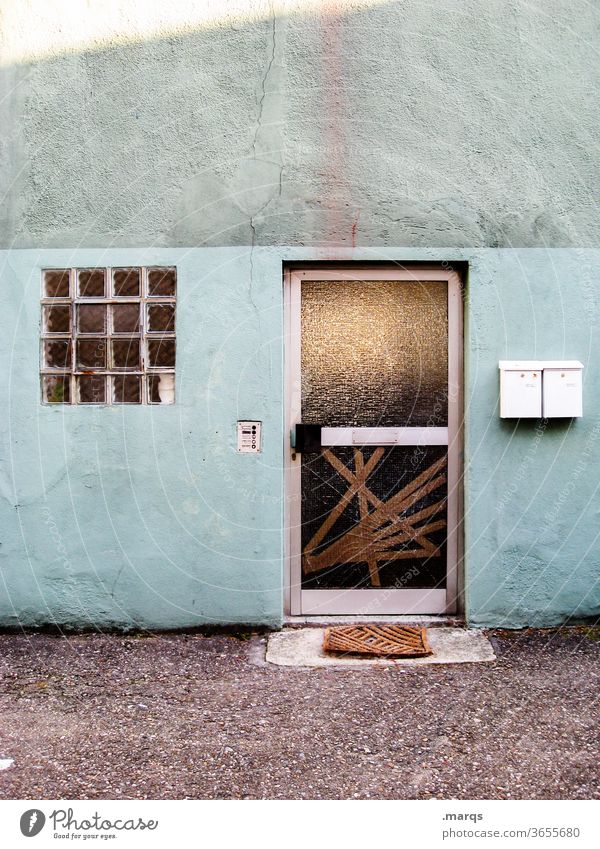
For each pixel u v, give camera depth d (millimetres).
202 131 4074
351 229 4047
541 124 4043
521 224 4051
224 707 3346
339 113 4047
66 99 4105
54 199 4129
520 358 4066
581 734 3078
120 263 4113
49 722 3225
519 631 4105
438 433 4215
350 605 4277
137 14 4070
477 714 3248
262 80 4051
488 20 4035
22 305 4137
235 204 4070
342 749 2982
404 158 4047
